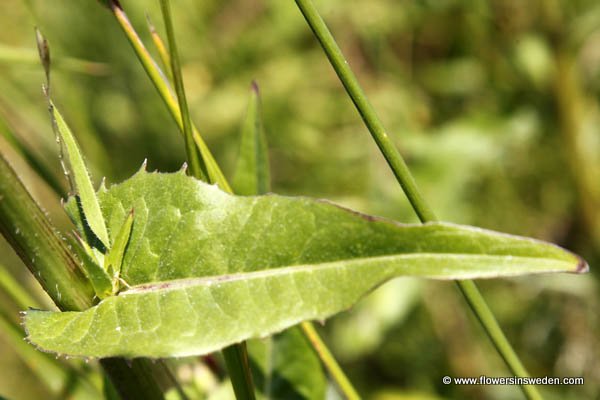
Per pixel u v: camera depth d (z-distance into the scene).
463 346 0.46
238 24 0.56
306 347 0.27
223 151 0.54
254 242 0.21
